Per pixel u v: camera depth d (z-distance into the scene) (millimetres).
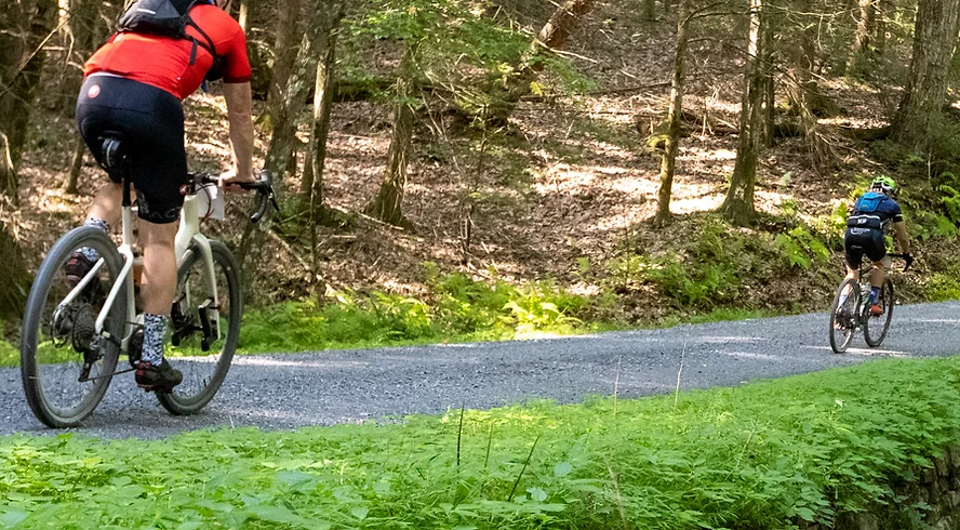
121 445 3848
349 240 18500
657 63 25812
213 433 4590
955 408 6762
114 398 5715
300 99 14570
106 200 4891
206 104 22281
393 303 15516
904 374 7746
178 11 4555
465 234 18938
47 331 4535
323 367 8305
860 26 20672
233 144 4973
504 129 20156
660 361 9727
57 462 3293
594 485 3234
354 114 23984
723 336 12055
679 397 6762
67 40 13172
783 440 4867
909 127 25359
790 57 20438
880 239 10867
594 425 5168
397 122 19219
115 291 4785
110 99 4406
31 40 12383
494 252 19375
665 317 17812
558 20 17625
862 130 25781
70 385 4762
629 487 3506
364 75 16562
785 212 21656
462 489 2998
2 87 12117
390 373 8211
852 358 10492
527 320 16453
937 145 25219
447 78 17062
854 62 22312
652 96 23828
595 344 11023
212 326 5516
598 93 19422
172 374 5047
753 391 7055
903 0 24562
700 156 24484
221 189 5266
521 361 9406
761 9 18500
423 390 7438
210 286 5477
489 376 8383
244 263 14891
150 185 4609
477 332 15500
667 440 4500
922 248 22328
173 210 4766
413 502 2844
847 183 23391
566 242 19984
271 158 14641
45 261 4496
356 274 17641
